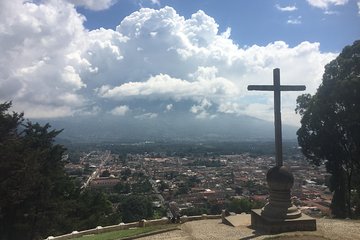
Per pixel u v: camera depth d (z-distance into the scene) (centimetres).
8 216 2748
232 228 1841
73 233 2067
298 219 1670
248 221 1984
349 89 2625
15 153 2602
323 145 2925
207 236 1680
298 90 1816
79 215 3588
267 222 1669
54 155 3172
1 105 2809
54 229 3012
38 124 3141
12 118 2844
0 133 2772
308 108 3005
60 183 3228
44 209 2850
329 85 2797
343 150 2920
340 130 2842
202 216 2350
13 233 2808
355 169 3066
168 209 7144
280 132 1777
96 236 1947
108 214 4078
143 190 10131
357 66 2727
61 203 3008
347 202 3052
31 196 2764
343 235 1594
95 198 3859
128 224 2252
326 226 1784
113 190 10094
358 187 3180
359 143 2756
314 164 3142
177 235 1773
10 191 2512
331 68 2850
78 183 3759
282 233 1616
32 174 2631
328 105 2777
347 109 2708
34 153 2747
